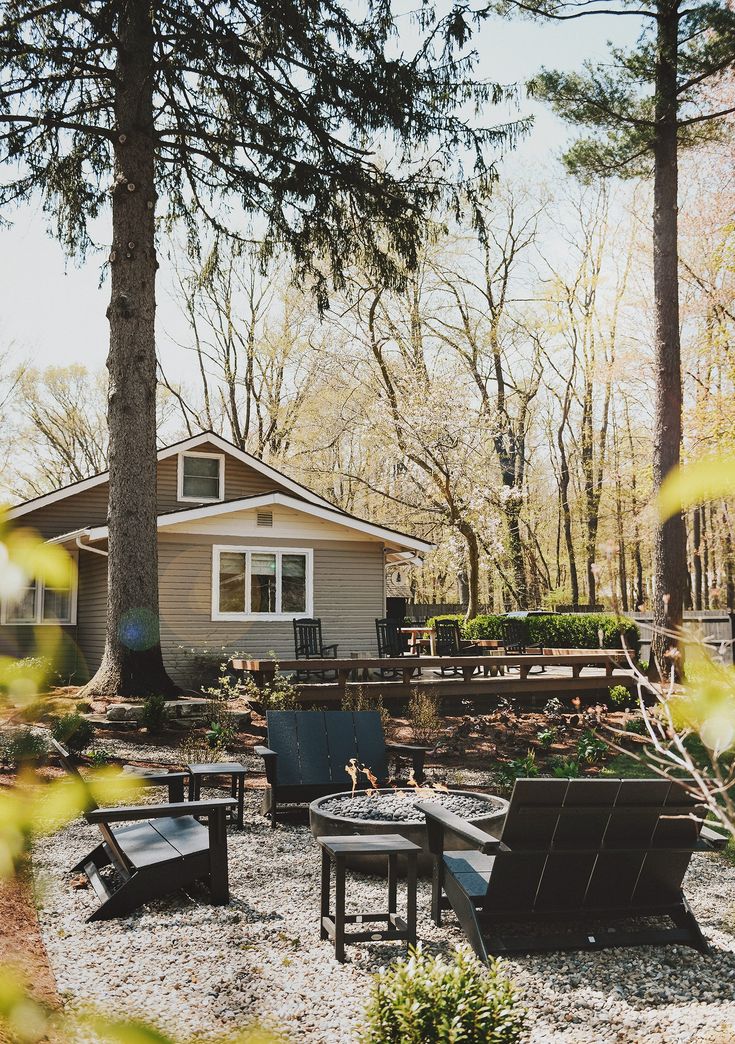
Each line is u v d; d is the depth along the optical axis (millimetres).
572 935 4918
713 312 17094
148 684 13336
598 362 30125
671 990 4344
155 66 13039
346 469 33219
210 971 4449
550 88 15172
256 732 12688
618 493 27406
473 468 27719
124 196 13617
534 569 36938
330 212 13883
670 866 4980
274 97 13000
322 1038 3697
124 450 13617
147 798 8422
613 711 15328
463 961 3309
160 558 18031
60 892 5648
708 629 16641
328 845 4875
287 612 19250
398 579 41375
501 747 12242
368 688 14664
